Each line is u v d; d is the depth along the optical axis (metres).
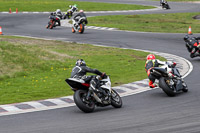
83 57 72.00
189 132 25.88
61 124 29.22
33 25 131.25
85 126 28.42
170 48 84.00
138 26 128.38
